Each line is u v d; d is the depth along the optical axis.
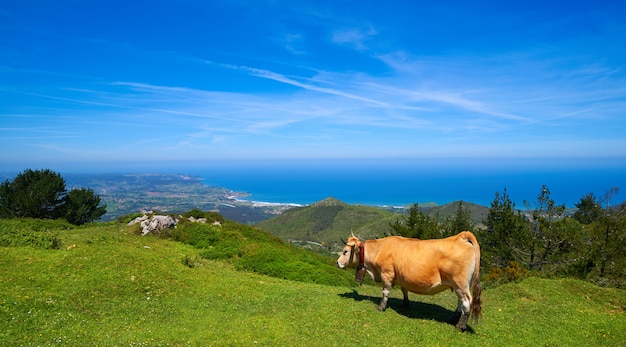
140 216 29.20
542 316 11.85
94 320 9.28
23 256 13.75
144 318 9.73
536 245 24.03
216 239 23.94
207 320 9.97
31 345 7.46
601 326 10.80
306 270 19.09
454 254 9.94
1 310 8.80
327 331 9.48
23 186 37.03
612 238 22.17
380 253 11.63
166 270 14.09
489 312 12.27
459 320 10.09
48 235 18.69
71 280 11.66
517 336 9.91
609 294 14.93
